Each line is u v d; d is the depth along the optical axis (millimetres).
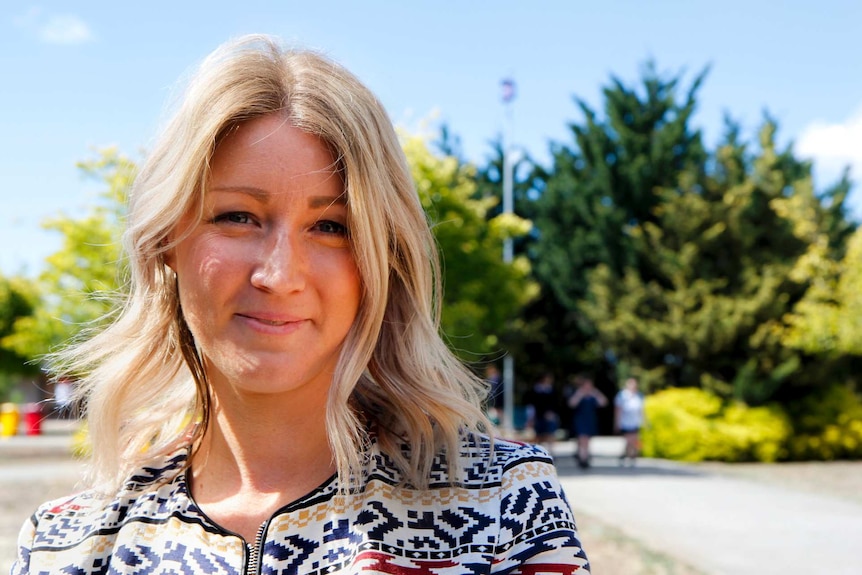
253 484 1243
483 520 1174
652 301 22094
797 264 20141
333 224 1195
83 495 1347
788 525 9422
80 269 14633
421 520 1172
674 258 21281
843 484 13945
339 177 1180
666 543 8164
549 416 20312
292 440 1246
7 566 6305
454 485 1196
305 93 1177
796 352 19406
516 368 29875
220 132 1165
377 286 1192
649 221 25281
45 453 19703
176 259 1250
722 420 19078
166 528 1220
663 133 25266
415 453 1209
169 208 1168
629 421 17641
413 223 1278
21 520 9086
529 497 1198
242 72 1175
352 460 1188
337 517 1179
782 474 15836
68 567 1233
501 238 16953
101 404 1360
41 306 16438
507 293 16109
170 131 1206
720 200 21281
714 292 20984
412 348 1272
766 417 18734
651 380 21531
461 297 15156
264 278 1136
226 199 1162
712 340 20094
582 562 1173
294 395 1236
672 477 14945
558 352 29391
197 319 1185
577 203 26344
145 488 1283
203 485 1277
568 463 18234
